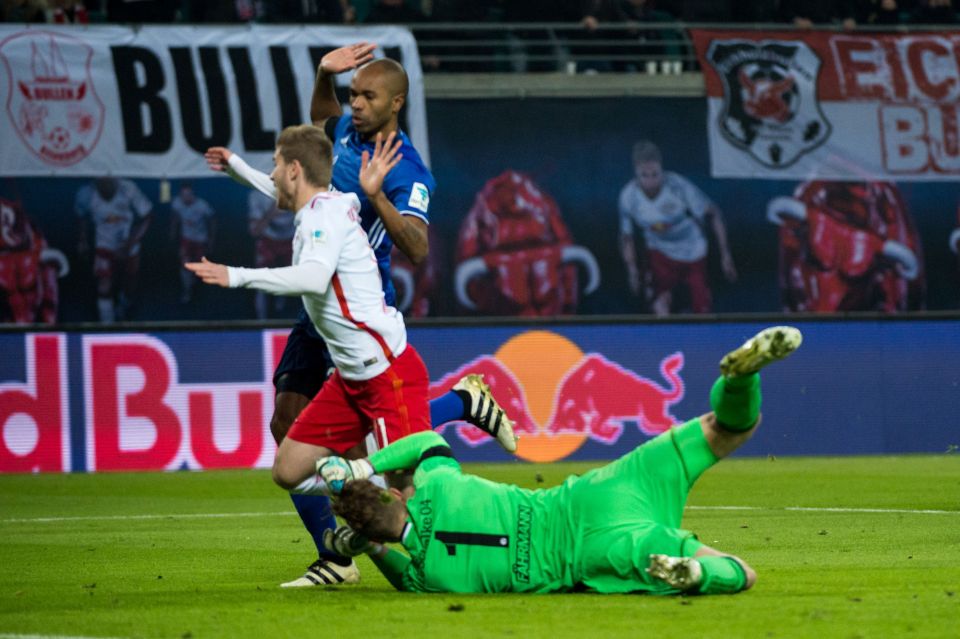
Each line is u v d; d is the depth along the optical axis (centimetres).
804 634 1226
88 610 1468
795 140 5409
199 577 1856
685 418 4922
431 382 4753
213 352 4697
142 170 5062
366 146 1889
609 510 1463
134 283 5084
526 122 5325
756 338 1354
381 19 5591
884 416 5044
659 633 1233
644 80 5416
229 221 5150
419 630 1272
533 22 5778
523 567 1488
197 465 4662
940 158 5469
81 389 4606
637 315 5066
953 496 3278
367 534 1506
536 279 5250
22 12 5275
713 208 5359
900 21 5969
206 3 5562
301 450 1711
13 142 4969
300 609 1442
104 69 5059
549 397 4831
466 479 1525
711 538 2342
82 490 3869
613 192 5325
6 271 4991
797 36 5491
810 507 3031
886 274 5422
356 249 1653
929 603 1423
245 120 5131
